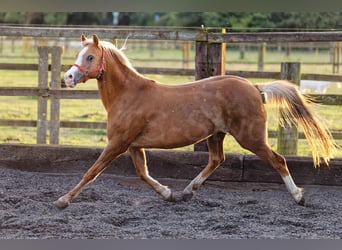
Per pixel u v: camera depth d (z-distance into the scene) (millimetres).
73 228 7617
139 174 9195
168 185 10500
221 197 9781
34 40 35688
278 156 9008
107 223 7992
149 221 8172
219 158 9375
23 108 18578
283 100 9078
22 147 10961
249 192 10211
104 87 8805
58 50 11617
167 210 8812
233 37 10266
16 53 33969
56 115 11820
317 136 9188
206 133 8891
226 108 8828
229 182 10461
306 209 8969
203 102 8797
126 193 9797
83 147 10867
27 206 8602
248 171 10406
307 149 13461
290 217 8508
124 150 8859
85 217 8188
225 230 7766
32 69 12484
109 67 8734
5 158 11023
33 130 16109
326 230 7855
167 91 8891
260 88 9047
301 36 10141
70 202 9016
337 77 12484
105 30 10711
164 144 8859
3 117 16859
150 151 10602
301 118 9148
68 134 15227
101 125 12391
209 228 7855
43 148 10914
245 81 9031
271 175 10367
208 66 10430
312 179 10289
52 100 11773
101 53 8648
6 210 8477
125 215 8359
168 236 7438
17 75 26984
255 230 7766
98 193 9656
